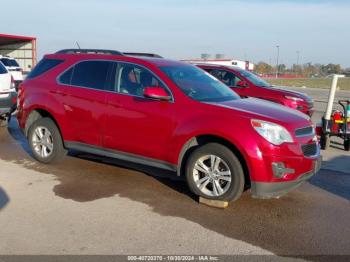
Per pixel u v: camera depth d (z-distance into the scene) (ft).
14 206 15.88
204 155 16.30
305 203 17.20
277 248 13.07
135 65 18.81
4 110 30.37
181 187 18.66
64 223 14.46
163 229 14.21
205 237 13.69
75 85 20.40
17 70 65.46
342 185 19.90
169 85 17.62
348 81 221.05
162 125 17.28
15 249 12.51
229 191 15.93
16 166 21.34
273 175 15.24
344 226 14.92
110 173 20.45
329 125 28.40
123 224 14.51
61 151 21.38
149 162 18.16
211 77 20.63
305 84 164.35
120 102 18.52
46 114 22.43
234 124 15.62
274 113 16.34
